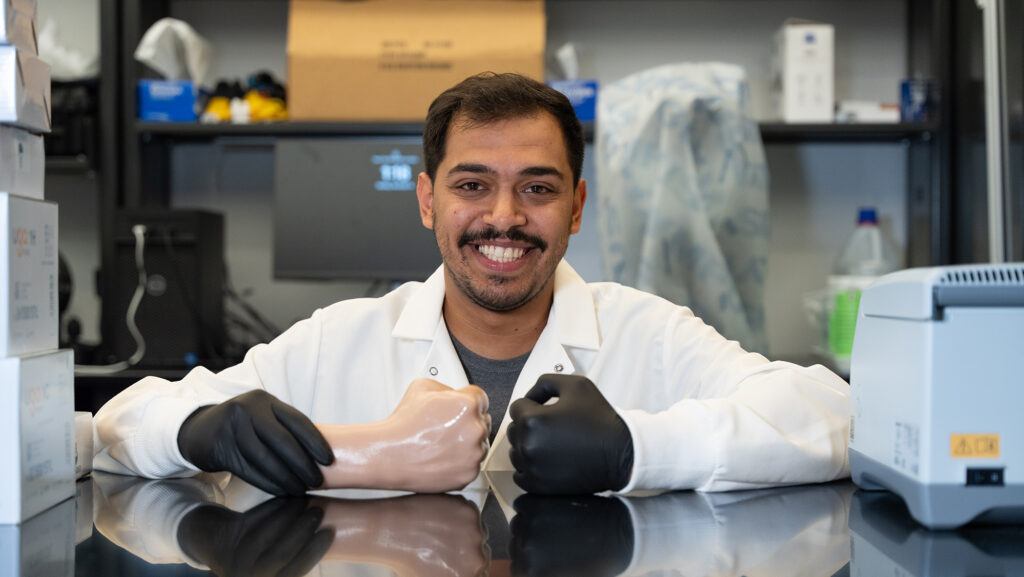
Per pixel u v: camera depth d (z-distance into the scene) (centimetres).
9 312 73
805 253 271
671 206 212
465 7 241
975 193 229
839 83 270
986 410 69
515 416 89
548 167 117
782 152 270
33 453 76
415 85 240
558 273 138
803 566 61
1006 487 69
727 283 213
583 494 88
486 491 90
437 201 123
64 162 241
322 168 247
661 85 220
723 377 123
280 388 135
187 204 273
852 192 270
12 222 74
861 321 84
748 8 270
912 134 254
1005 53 207
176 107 246
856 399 85
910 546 67
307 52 241
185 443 92
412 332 134
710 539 69
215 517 77
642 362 137
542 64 239
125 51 246
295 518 76
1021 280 69
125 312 229
